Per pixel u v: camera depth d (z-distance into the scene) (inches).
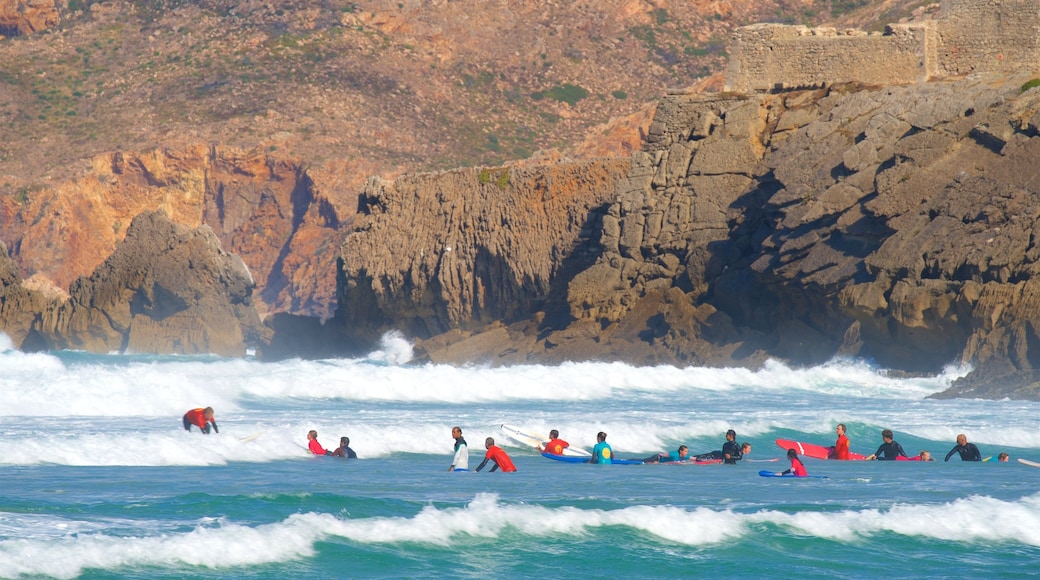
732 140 5831.7
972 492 2004.2
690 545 1571.1
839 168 5310.0
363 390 3853.3
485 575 1418.6
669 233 5792.3
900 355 4790.8
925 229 4817.9
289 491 1856.5
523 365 5211.6
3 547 1389.0
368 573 1402.6
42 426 2591.0
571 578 1421.0
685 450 2438.5
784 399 4035.4
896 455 2566.4
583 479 2117.4
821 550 1571.1
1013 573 1494.8
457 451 2235.5
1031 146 4923.7
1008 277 4527.6
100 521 1587.1
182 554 1418.6
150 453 2228.1
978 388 4119.1
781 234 5295.3
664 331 5521.7
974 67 5861.2
